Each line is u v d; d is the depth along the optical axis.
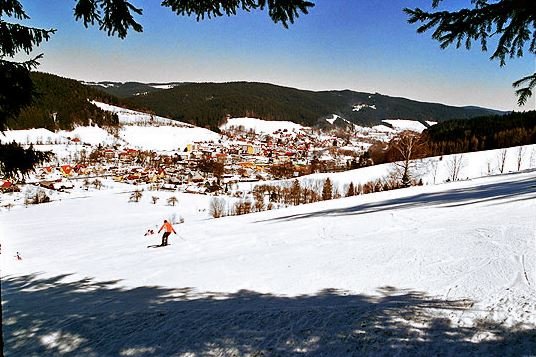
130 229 39.94
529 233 9.39
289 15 4.70
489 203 16.30
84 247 25.39
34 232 44.41
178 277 10.91
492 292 6.06
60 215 62.72
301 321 5.93
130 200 78.44
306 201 62.47
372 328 5.29
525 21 3.81
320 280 8.59
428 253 9.40
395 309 5.88
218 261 12.66
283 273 9.74
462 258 8.41
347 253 11.06
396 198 27.20
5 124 4.73
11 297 10.87
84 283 11.75
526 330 4.58
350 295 7.17
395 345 4.75
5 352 6.53
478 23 3.98
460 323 5.05
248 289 8.59
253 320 6.26
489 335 4.62
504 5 3.66
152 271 12.39
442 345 4.58
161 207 71.75
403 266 8.67
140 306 8.12
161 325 6.62
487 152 73.50
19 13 4.47
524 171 34.34
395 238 12.05
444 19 4.07
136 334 6.39
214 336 5.84
